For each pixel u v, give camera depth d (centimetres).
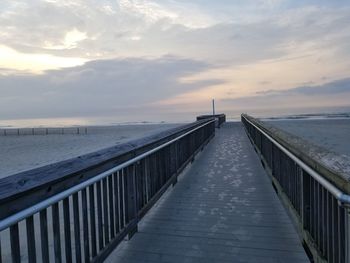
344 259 169
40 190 169
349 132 1992
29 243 166
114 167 265
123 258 266
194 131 740
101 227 245
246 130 1406
